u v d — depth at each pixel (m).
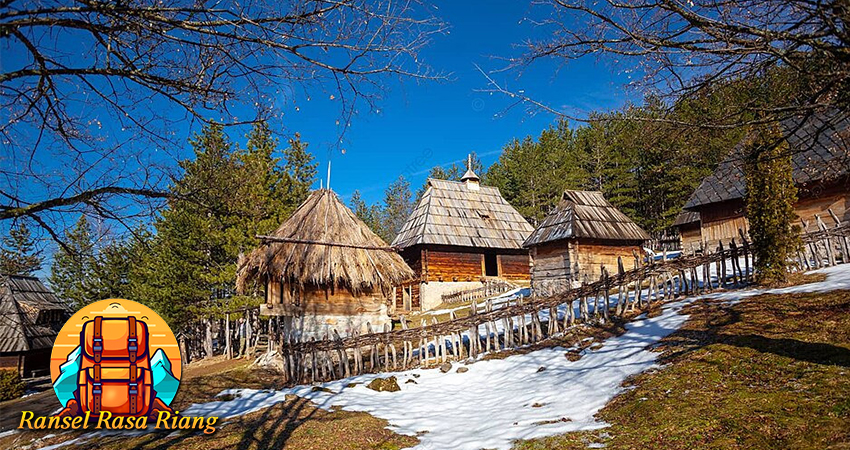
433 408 9.06
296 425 8.23
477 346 12.90
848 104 4.41
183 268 20.03
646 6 4.46
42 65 3.68
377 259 15.18
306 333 14.69
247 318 21.17
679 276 12.93
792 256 12.63
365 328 15.35
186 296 20.14
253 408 9.75
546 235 20.80
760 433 5.34
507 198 52.12
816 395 5.95
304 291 14.88
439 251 27.08
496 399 9.09
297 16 3.58
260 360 15.55
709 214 21.08
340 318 15.16
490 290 25.58
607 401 7.54
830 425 5.16
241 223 19.52
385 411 8.95
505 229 29.00
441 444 6.82
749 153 5.98
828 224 16.95
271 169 21.61
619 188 40.25
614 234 20.11
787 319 8.87
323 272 13.95
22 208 3.57
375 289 15.66
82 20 3.32
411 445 6.95
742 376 7.05
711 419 5.89
